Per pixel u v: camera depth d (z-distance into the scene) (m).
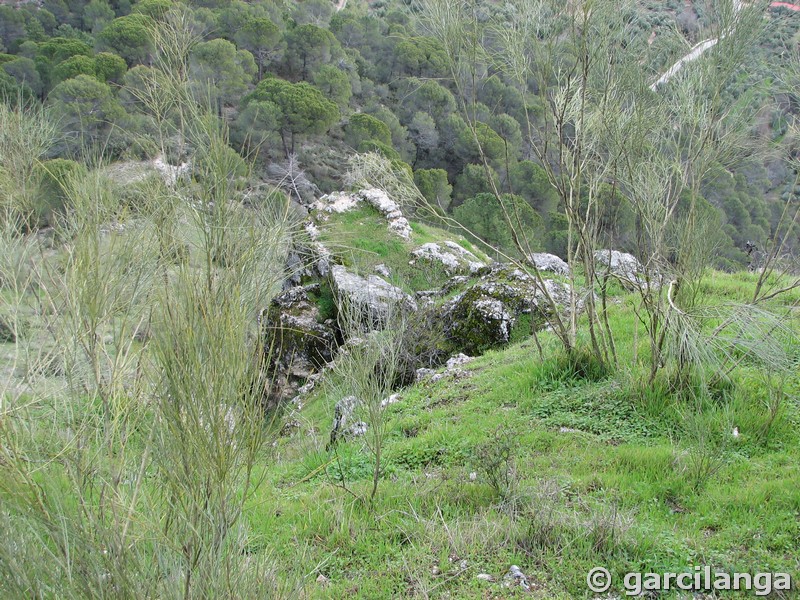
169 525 2.90
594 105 6.76
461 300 10.98
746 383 6.27
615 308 9.19
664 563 4.19
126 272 3.11
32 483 2.69
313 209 16.41
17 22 45.09
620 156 6.54
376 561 4.53
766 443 5.57
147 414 3.05
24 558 2.68
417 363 10.17
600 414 6.43
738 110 6.12
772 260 6.79
